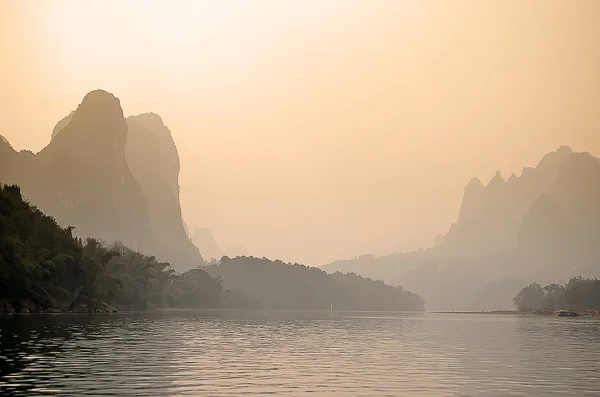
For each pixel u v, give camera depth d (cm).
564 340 6912
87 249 16338
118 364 3694
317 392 2848
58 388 2780
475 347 5709
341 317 18562
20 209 13100
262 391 2839
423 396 2780
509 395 2823
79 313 13125
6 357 3875
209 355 4431
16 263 11375
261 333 7725
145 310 18488
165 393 2714
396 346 5775
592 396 2811
